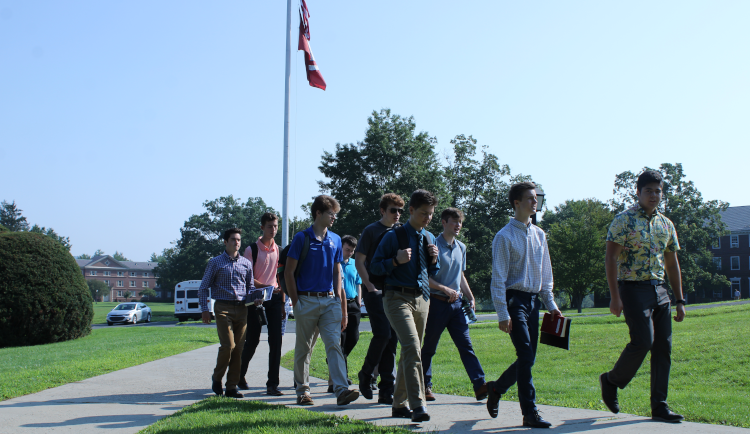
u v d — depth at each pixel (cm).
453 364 941
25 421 484
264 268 676
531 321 457
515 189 468
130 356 1059
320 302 553
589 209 3962
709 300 7338
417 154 4391
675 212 5831
